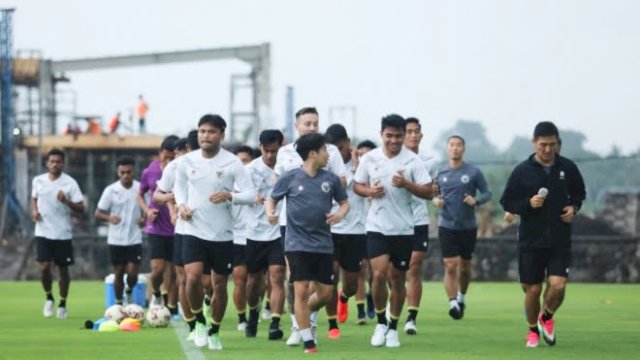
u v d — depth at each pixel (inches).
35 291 2822.3
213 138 1294.3
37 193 1947.6
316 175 1272.1
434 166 1670.8
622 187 4948.3
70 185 1957.4
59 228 1947.6
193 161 1298.0
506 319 1856.5
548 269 1330.0
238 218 1530.5
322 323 1745.8
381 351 1300.4
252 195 1304.1
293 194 1269.7
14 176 4630.9
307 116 1408.7
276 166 1446.9
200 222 1298.0
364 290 1722.4
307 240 1267.2
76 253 3688.5
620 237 3469.5
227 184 1298.0
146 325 1716.3
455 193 1849.2
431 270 3523.6
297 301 1273.4
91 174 4758.9
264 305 1961.1
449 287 1831.9
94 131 4990.2
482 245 3506.4
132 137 4778.5
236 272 1556.3
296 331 1364.4
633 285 3243.1
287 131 4783.5
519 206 1307.8
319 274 1280.8
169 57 5078.7
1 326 1737.2
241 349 1318.9
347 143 1526.8
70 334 1573.6
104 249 3698.3
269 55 5044.3
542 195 1285.7
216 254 1302.9
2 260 3722.9
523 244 1328.7
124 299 2059.5
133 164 2014.0
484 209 5251.0
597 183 4926.2
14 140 4702.3
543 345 1386.6
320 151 1269.7
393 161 1350.9
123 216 2009.1
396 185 1316.4
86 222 4717.0
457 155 1857.8
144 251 3607.3
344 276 1503.4
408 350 1312.7
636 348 1358.3
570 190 1317.7
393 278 1355.8
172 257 1854.1
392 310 1360.7
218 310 1312.7
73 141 4771.2
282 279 1449.3
